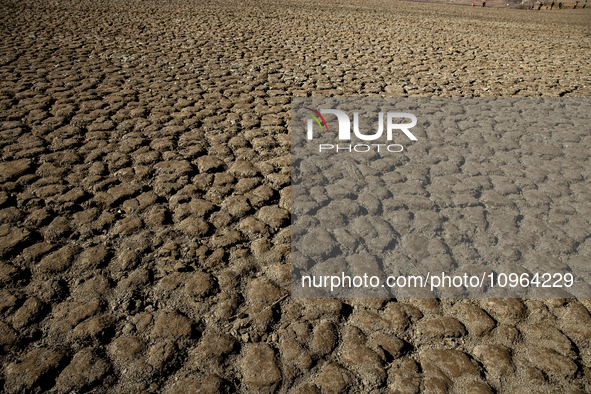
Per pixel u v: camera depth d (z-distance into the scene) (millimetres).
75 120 4309
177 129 4191
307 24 12227
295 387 1727
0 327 1935
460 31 12836
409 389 1722
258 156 3715
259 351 1885
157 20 11203
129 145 3791
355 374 1789
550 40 11695
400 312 2131
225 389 1704
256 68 6820
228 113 4719
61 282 2229
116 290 2193
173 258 2438
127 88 5457
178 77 6094
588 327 2045
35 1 13125
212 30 10211
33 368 1757
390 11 18016
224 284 2264
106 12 12016
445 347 1940
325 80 6301
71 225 2680
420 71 7168
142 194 3059
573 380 1779
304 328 2018
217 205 2975
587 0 38219
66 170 3328
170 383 1729
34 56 6852
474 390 1725
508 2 39750
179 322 2016
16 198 2932
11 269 2289
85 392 1683
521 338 1992
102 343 1896
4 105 4637
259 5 16203
